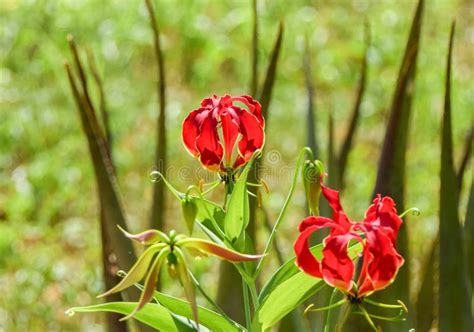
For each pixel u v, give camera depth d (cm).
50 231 603
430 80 781
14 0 883
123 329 310
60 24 852
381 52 841
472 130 321
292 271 226
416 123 736
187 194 216
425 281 315
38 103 749
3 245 571
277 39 287
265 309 220
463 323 286
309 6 955
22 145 710
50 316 511
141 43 835
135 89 782
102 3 881
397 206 280
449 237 285
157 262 188
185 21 850
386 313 280
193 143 229
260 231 568
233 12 883
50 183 653
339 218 203
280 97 775
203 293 224
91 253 572
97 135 290
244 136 226
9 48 832
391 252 200
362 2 962
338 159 346
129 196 645
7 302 522
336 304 209
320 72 809
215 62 816
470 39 891
